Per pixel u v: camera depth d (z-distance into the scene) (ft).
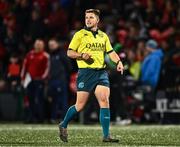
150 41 184.75
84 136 117.91
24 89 191.21
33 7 219.00
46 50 207.31
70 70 189.26
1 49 211.20
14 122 192.95
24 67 186.39
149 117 185.57
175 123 182.09
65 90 185.68
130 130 141.28
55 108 186.91
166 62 186.60
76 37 101.35
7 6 223.51
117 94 177.58
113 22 209.67
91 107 177.17
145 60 184.44
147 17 213.66
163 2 215.92
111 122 180.34
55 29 213.05
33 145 94.32
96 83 100.58
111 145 93.86
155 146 94.12
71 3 228.43
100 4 223.92
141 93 185.78
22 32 215.31
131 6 221.46
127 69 186.29
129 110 185.26
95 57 100.68
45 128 151.84
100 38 101.40
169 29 205.05
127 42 200.64
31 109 186.91
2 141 103.19
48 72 186.09
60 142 100.73
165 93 183.93
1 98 198.39
